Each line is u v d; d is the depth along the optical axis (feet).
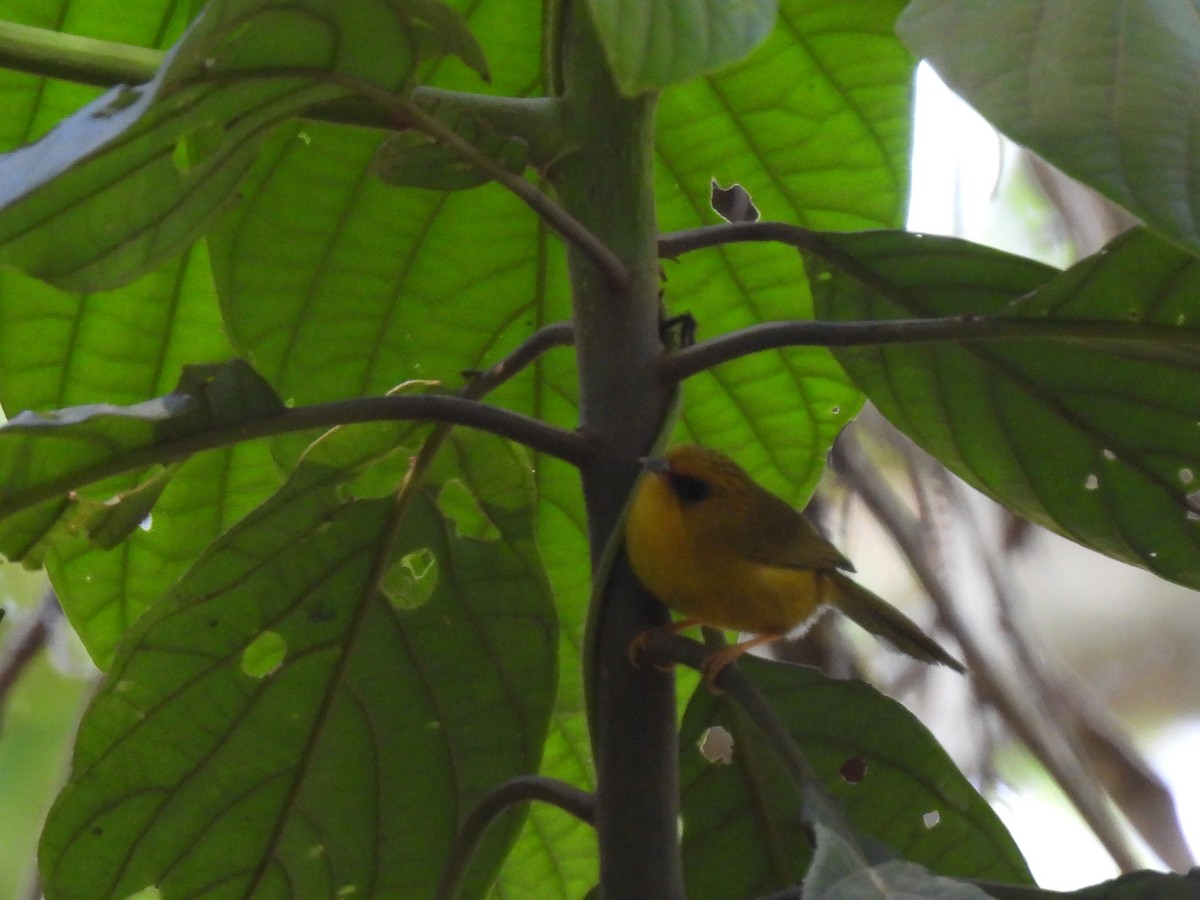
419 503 17.34
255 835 18.02
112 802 17.52
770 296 20.81
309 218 19.35
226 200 14.53
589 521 14.71
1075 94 10.14
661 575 15.02
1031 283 16.12
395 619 17.76
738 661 17.69
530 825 21.58
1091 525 17.76
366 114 14.10
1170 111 10.05
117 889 17.81
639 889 13.80
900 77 20.08
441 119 14.35
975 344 16.63
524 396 20.75
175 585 16.83
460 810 18.22
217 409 14.79
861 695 17.70
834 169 20.61
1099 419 16.75
